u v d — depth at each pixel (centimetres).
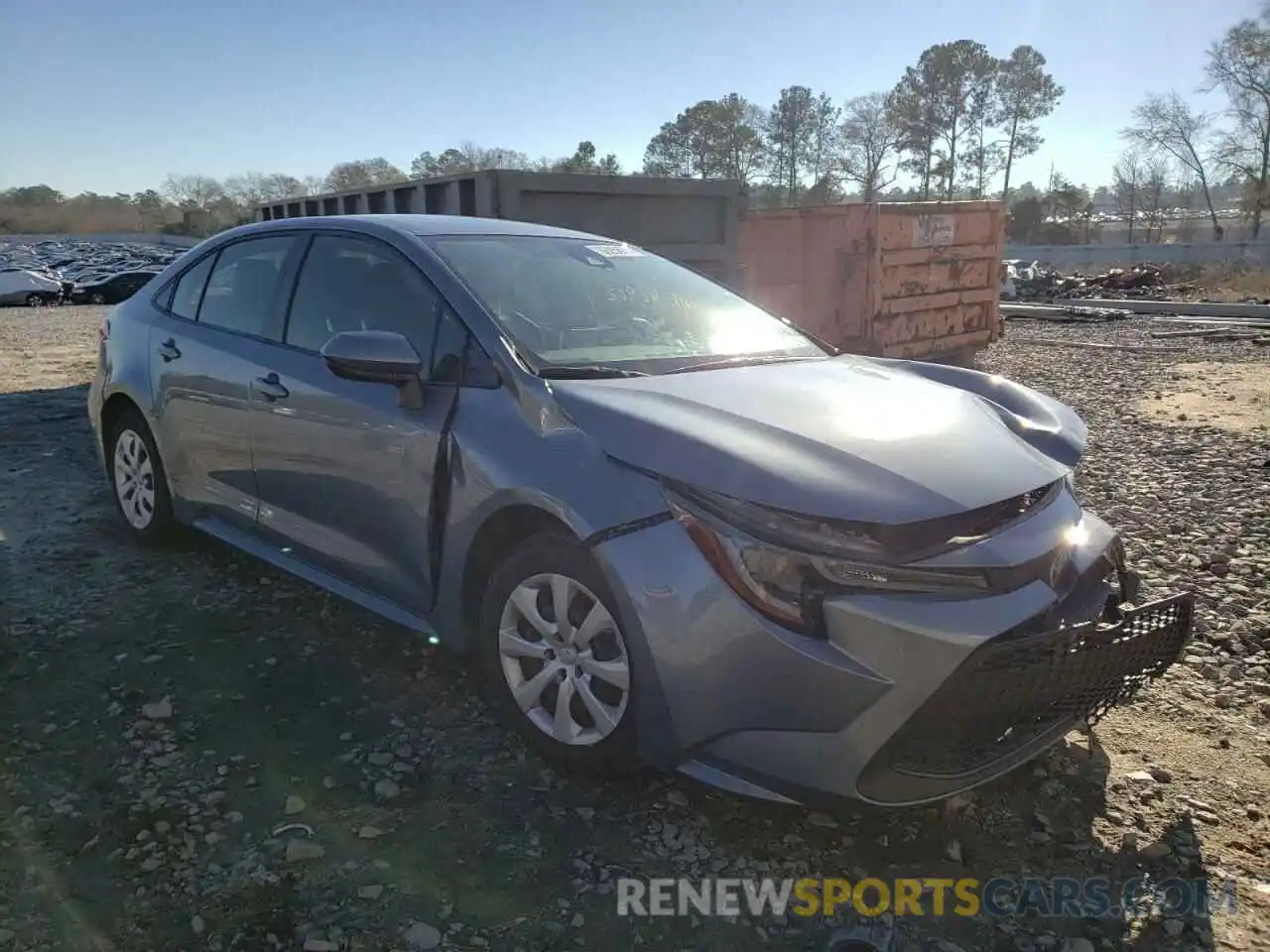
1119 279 3034
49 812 278
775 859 271
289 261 411
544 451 294
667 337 371
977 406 333
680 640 258
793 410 297
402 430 333
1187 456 734
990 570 252
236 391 406
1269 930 248
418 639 395
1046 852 277
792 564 247
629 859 269
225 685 355
